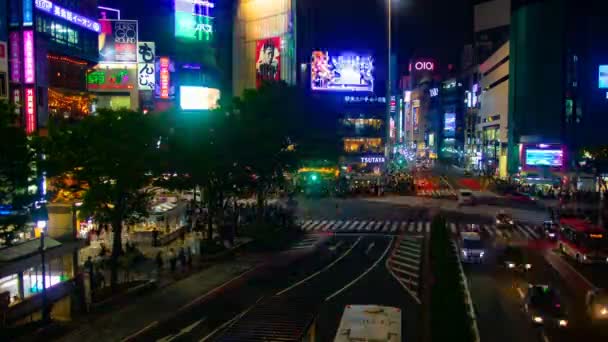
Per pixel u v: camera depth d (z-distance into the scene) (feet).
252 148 175.01
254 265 142.00
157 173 135.95
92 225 176.96
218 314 99.45
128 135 119.34
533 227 200.75
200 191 231.30
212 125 162.91
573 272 131.23
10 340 83.05
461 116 638.12
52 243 106.93
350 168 444.96
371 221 217.56
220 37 526.98
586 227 145.28
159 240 165.58
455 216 227.81
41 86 195.42
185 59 399.85
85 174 115.85
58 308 102.83
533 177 343.26
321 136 249.96
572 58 343.67
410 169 538.06
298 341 77.92
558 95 345.10
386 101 449.06
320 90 462.19
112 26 294.05
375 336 64.69
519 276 126.82
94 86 292.81
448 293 69.05
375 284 121.29
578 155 318.24
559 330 90.17
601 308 96.32
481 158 499.10
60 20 213.87
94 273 125.59
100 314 99.71
